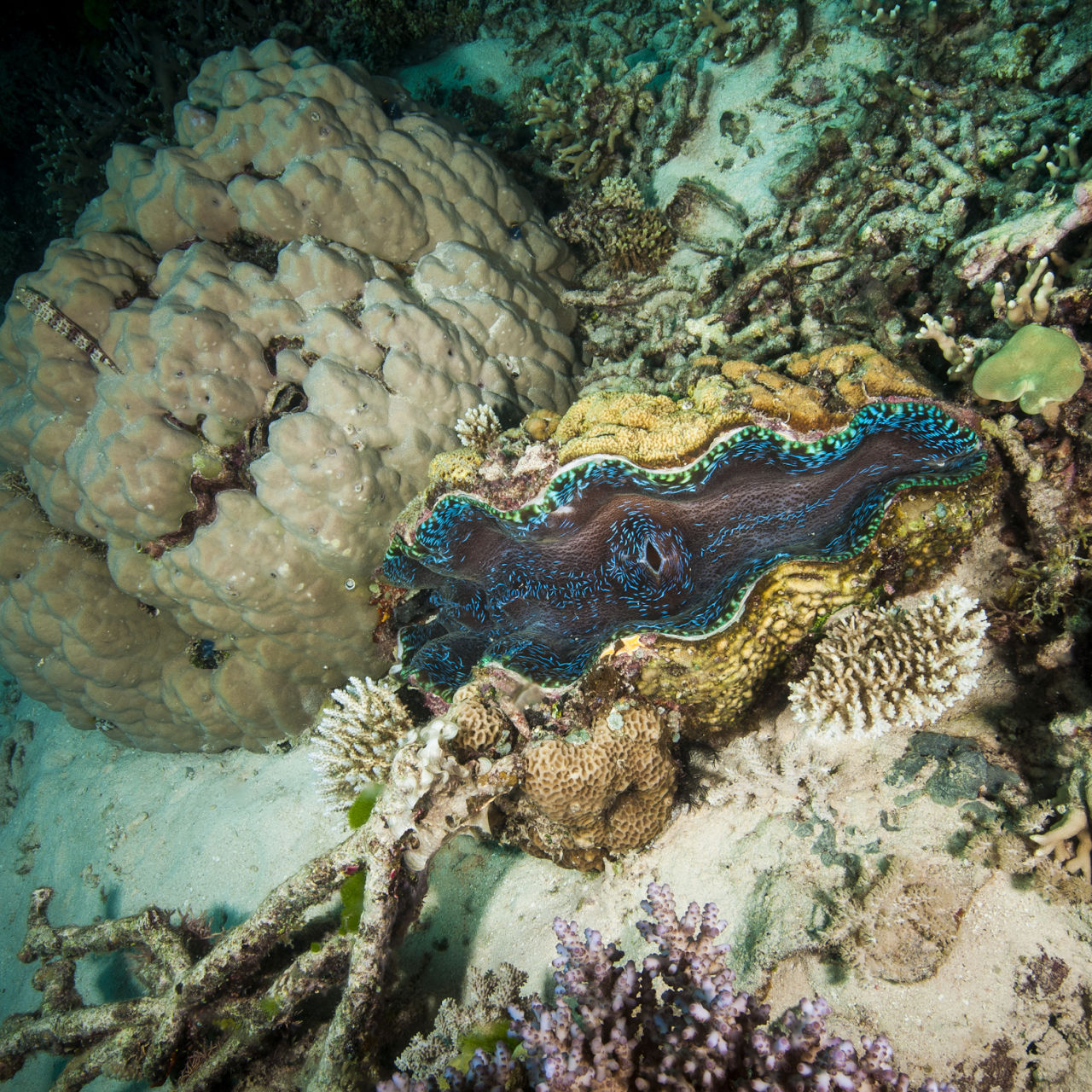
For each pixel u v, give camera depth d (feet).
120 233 1.83
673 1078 1.07
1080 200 1.35
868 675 1.32
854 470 1.36
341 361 1.71
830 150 1.86
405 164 1.93
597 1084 1.09
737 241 1.98
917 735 1.34
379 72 3.21
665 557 1.46
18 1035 1.81
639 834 1.46
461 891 1.61
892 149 1.76
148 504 1.66
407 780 1.29
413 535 1.53
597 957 1.20
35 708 2.77
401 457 1.73
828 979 1.24
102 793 2.28
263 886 1.86
